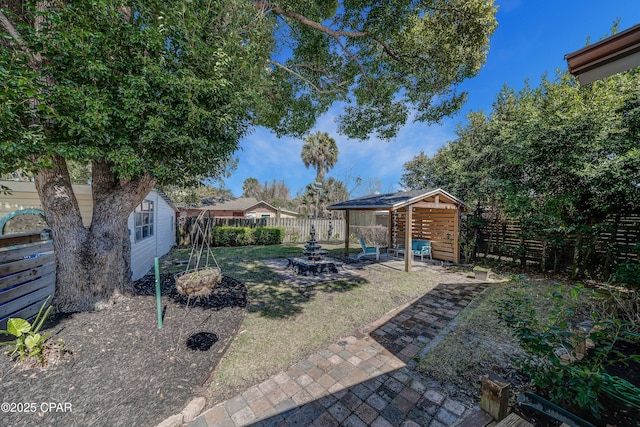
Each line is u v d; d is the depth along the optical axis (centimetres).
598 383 187
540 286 582
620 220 594
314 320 397
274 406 223
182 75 297
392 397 232
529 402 213
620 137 549
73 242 358
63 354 257
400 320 400
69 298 356
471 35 525
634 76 571
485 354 302
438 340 336
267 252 1070
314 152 2277
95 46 261
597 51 179
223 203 2392
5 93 212
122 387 232
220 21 332
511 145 731
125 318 352
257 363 284
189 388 241
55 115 244
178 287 311
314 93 708
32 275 351
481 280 636
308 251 732
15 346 259
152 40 271
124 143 298
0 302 300
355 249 1194
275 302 475
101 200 391
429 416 210
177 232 1369
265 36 427
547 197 689
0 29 261
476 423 196
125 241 423
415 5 509
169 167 346
